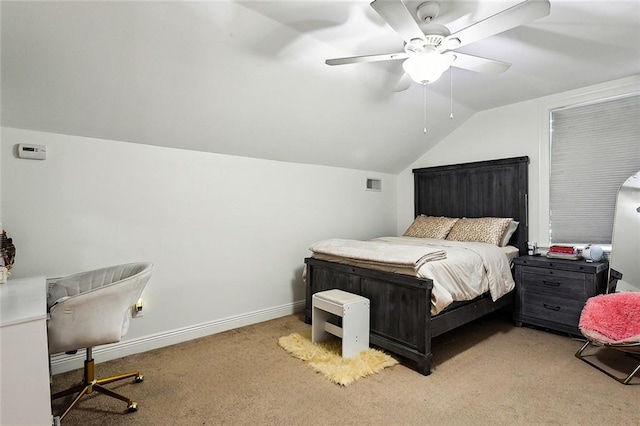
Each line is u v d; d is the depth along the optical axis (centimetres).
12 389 125
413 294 234
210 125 279
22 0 162
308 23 213
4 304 144
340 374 219
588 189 333
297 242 374
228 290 318
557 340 289
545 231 356
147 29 193
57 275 234
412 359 230
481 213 402
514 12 158
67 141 237
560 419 176
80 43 189
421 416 179
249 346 275
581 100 334
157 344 274
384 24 215
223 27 206
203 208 302
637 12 205
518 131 375
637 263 294
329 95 296
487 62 212
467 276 264
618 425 171
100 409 188
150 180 273
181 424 174
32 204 225
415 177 468
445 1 194
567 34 233
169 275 282
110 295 173
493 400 194
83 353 241
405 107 350
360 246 289
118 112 237
